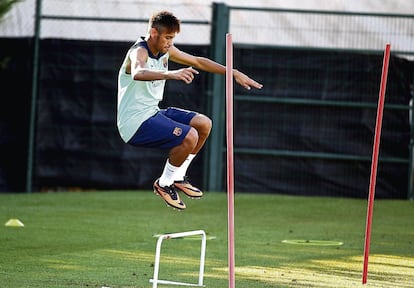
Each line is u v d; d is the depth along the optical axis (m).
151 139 23.59
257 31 53.88
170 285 25.52
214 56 51.94
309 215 44.53
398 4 59.19
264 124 52.12
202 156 52.69
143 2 54.00
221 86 52.25
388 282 26.58
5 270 27.47
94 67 52.19
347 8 59.12
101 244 33.53
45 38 52.44
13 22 53.41
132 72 22.05
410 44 52.03
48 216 41.91
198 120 24.20
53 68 52.50
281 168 52.28
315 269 28.73
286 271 28.22
